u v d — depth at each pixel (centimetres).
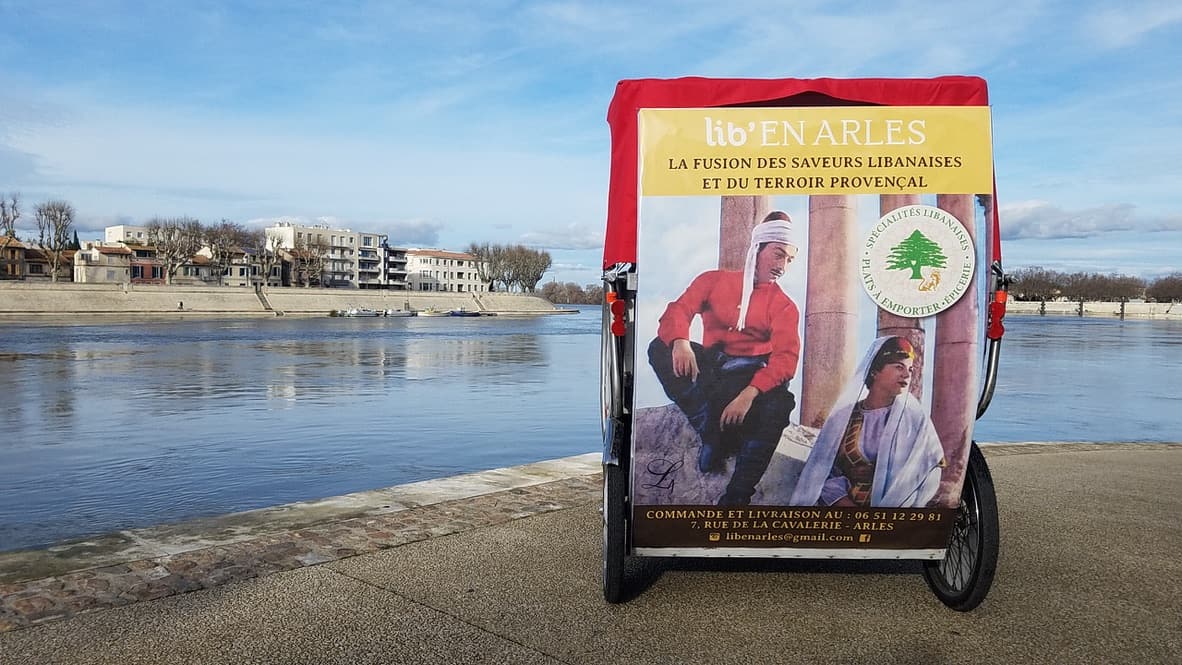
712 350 396
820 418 400
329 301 12169
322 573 478
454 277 19075
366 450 1468
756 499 414
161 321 9269
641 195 389
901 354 394
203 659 361
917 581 479
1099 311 13975
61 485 1180
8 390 2467
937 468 407
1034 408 2058
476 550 526
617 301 408
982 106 392
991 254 392
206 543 540
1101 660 373
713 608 432
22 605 421
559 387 2617
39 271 12469
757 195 388
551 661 364
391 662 361
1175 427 1728
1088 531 589
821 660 370
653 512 421
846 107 389
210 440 1575
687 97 407
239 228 14112
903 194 388
